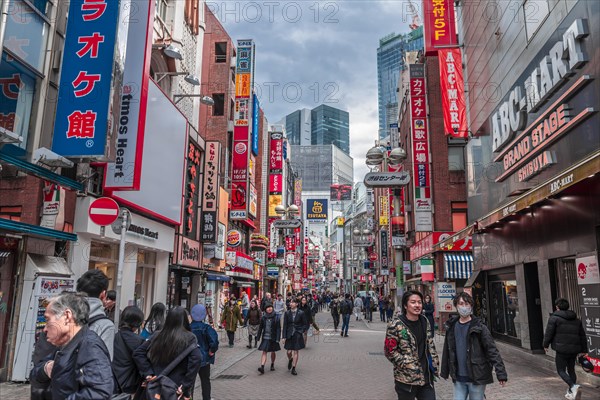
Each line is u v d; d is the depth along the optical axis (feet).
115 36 32.60
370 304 104.68
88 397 8.84
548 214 35.22
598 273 27.37
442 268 77.20
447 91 63.21
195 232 65.72
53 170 31.86
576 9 31.60
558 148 34.55
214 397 25.79
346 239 356.18
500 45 47.65
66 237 31.35
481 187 55.11
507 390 26.53
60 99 32.12
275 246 164.66
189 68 64.49
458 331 17.43
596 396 24.67
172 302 57.31
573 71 31.68
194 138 63.87
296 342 34.12
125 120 37.86
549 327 24.71
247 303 76.07
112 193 37.55
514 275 44.50
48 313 9.59
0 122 28.84
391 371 35.06
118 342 13.82
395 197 101.04
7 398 23.43
